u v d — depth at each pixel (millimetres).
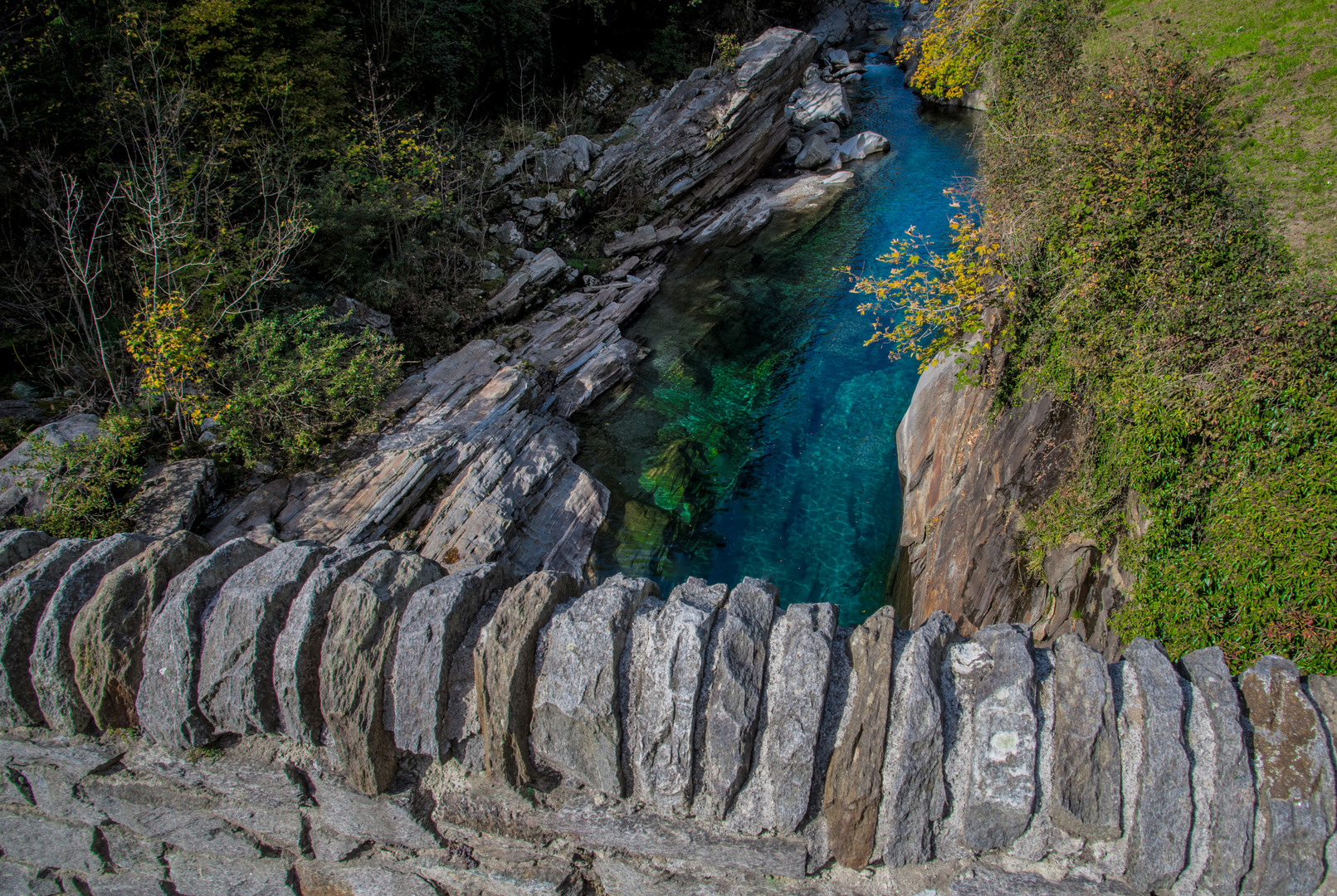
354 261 15500
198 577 3812
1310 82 11578
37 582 3953
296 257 15117
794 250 21922
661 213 23703
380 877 3895
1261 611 6535
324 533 11125
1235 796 3041
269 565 3859
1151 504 7586
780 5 36969
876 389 15461
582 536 13102
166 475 10766
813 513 13133
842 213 23484
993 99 16547
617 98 27844
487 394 14188
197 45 14188
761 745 3381
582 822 3533
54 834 4215
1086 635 8320
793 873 3410
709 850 3441
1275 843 2980
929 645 3455
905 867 3320
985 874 3242
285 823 3861
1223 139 10664
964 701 3383
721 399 16172
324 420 12672
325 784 3705
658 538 13148
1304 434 6871
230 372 11812
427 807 3695
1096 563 8469
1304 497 6711
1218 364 7527
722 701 3352
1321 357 7129
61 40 13305
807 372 16484
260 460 11797
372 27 19625
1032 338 9547
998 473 9602
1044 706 3289
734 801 3398
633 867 3574
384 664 3559
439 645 3531
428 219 17969
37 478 9867
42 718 3959
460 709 3588
